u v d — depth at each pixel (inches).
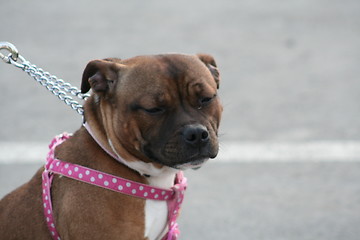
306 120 557.0
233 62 709.3
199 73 271.7
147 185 266.5
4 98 614.5
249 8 918.4
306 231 390.9
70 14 893.2
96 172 262.8
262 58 722.2
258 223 399.9
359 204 420.8
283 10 903.1
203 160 267.0
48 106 593.9
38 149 499.8
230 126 545.6
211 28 829.8
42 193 274.8
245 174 461.4
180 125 261.6
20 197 279.7
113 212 261.6
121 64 273.0
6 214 278.2
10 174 457.7
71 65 698.2
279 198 429.1
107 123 268.1
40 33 808.9
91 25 842.8
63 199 265.3
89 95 307.6
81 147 272.8
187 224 398.9
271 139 518.9
